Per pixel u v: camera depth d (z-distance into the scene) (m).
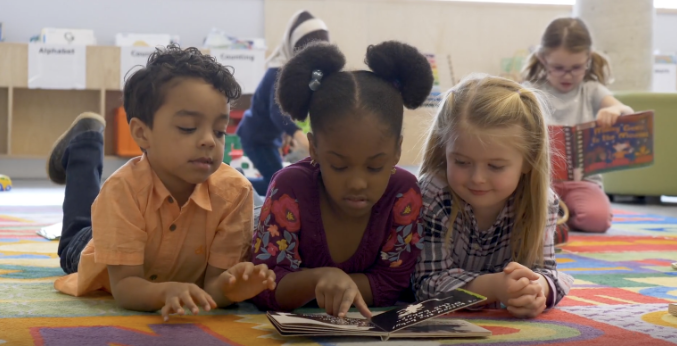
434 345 0.92
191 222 1.18
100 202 1.12
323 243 1.18
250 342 0.92
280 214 1.16
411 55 1.12
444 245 1.23
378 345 0.91
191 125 1.08
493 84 1.20
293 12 4.89
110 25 4.67
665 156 3.60
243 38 4.71
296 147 3.79
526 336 0.98
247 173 3.28
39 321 1.01
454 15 5.18
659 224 2.74
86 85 4.26
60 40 4.29
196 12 4.79
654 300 1.27
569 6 5.29
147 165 1.15
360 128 1.02
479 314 1.14
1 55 4.14
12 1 4.50
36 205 3.01
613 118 2.27
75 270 1.38
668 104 3.55
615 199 3.91
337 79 1.08
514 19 5.25
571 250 2.00
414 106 1.15
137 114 1.12
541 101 1.27
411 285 1.28
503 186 1.15
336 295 1.02
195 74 1.09
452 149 1.16
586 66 2.54
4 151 4.48
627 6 4.01
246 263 1.05
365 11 5.04
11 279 1.37
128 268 1.11
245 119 2.98
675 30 5.54
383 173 1.06
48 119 4.54
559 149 2.28
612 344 0.93
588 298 1.29
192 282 1.23
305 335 0.92
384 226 1.19
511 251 1.26
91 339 0.91
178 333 0.96
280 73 1.14
